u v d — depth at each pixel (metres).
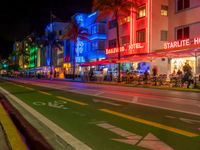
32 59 159.12
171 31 44.38
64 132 8.77
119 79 43.00
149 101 16.56
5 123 9.11
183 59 38.62
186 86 30.56
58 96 20.47
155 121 10.19
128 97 19.06
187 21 41.12
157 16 46.16
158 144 7.17
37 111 13.30
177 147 6.86
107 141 7.59
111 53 55.38
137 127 9.23
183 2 42.03
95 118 11.03
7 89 29.78
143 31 47.44
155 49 45.72
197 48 31.38
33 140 7.98
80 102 16.34
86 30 70.50
